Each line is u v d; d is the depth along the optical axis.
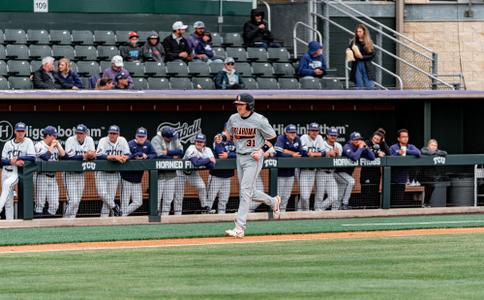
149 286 30.61
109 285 30.80
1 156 52.91
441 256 37.06
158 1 67.44
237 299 28.47
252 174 43.19
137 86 60.12
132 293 29.42
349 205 54.62
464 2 74.56
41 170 49.41
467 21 74.62
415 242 41.19
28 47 60.81
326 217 53.31
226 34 66.56
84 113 55.00
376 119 60.53
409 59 72.56
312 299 28.47
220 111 57.44
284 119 58.69
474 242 41.16
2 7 64.00
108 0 66.19
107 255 37.44
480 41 74.62
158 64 61.59
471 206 56.31
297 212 53.00
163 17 67.56
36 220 49.16
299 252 38.16
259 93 56.31
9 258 36.78
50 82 56.12
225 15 69.38
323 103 59.28
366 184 54.75
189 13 68.38
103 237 43.31
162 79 60.91
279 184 53.44
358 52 64.00
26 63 59.66
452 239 42.22
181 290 29.86
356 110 60.06
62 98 52.91
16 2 64.31
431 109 60.62
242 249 39.03
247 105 42.59
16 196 50.53
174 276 32.47
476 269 34.03
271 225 48.47
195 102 56.72
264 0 73.12
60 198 50.69
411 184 55.16
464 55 74.56
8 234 44.88
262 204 53.44
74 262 35.69
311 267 34.34
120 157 50.50
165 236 43.66
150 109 56.12
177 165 51.44
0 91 52.56
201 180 52.50
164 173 51.62
